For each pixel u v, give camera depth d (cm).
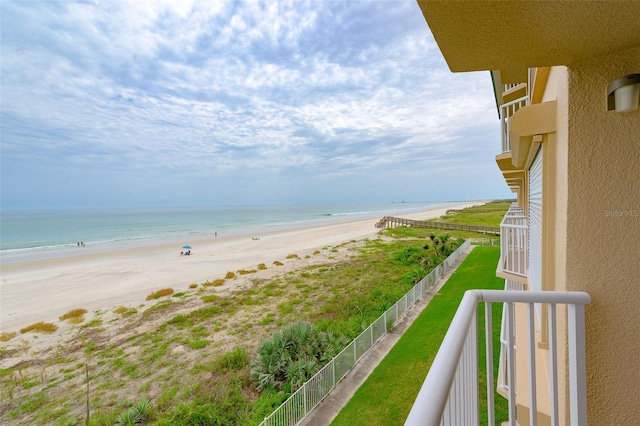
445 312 1017
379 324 891
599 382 158
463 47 140
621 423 155
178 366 919
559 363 177
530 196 473
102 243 4147
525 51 146
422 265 1844
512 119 243
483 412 473
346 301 1357
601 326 158
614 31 127
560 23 120
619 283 154
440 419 76
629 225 152
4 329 1295
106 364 969
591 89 158
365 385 662
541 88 298
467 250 2259
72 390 838
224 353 981
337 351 804
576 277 164
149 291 1797
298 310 1330
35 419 730
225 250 3272
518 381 298
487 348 151
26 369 967
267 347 803
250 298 1537
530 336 152
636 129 149
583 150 161
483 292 152
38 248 3791
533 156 379
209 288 1792
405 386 635
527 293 151
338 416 578
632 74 141
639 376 151
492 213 7038
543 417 254
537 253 364
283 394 680
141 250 3438
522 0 105
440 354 99
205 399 711
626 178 152
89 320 1367
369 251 2714
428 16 118
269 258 2689
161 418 646
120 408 734
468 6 109
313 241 3728
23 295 1791
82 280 2123
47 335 1224
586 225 161
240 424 612
